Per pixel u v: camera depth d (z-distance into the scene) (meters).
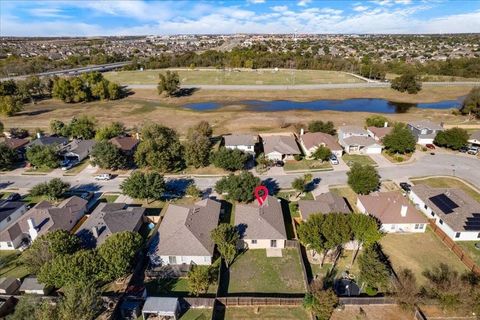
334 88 156.88
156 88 158.88
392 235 47.44
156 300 34.38
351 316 33.72
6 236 45.31
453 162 72.56
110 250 36.62
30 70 192.62
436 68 191.25
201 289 36.78
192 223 44.84
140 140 81.44
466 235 45.72
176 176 67.56
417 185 58.03
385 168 69.81
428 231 48.34
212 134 94.38
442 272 38.34
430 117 111.19
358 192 57.84
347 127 86.38
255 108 128.50
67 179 67.25
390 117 111.69
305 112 120.00
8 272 41.41
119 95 147.75
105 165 68.25
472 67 181.50
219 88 157.88
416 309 33.28
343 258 42.56
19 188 63.91
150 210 55.09
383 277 35.81
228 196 55.44
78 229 48.75
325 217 42.25
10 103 118.94
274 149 74.06
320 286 35.09
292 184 58.97
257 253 43.81
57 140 83.75
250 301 35.16
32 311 31.36
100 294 34.81
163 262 41.47
